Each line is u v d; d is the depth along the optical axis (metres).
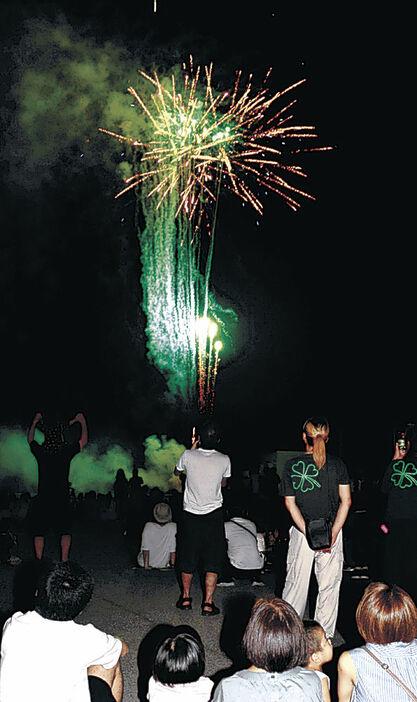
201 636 7.05
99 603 8.26
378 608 3.73
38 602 3.68
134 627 7.35
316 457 6.26
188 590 7.99
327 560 6.33
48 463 9.02
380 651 3.70
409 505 6.84
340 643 6.88
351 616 7.83
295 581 6.42
